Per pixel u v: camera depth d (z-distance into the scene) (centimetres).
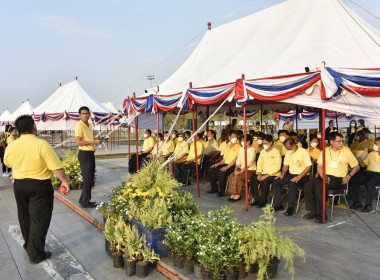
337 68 540
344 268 381
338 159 589
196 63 922
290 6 800
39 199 409
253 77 638
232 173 741
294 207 649
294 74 564
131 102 983
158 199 478
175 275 363
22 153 396
